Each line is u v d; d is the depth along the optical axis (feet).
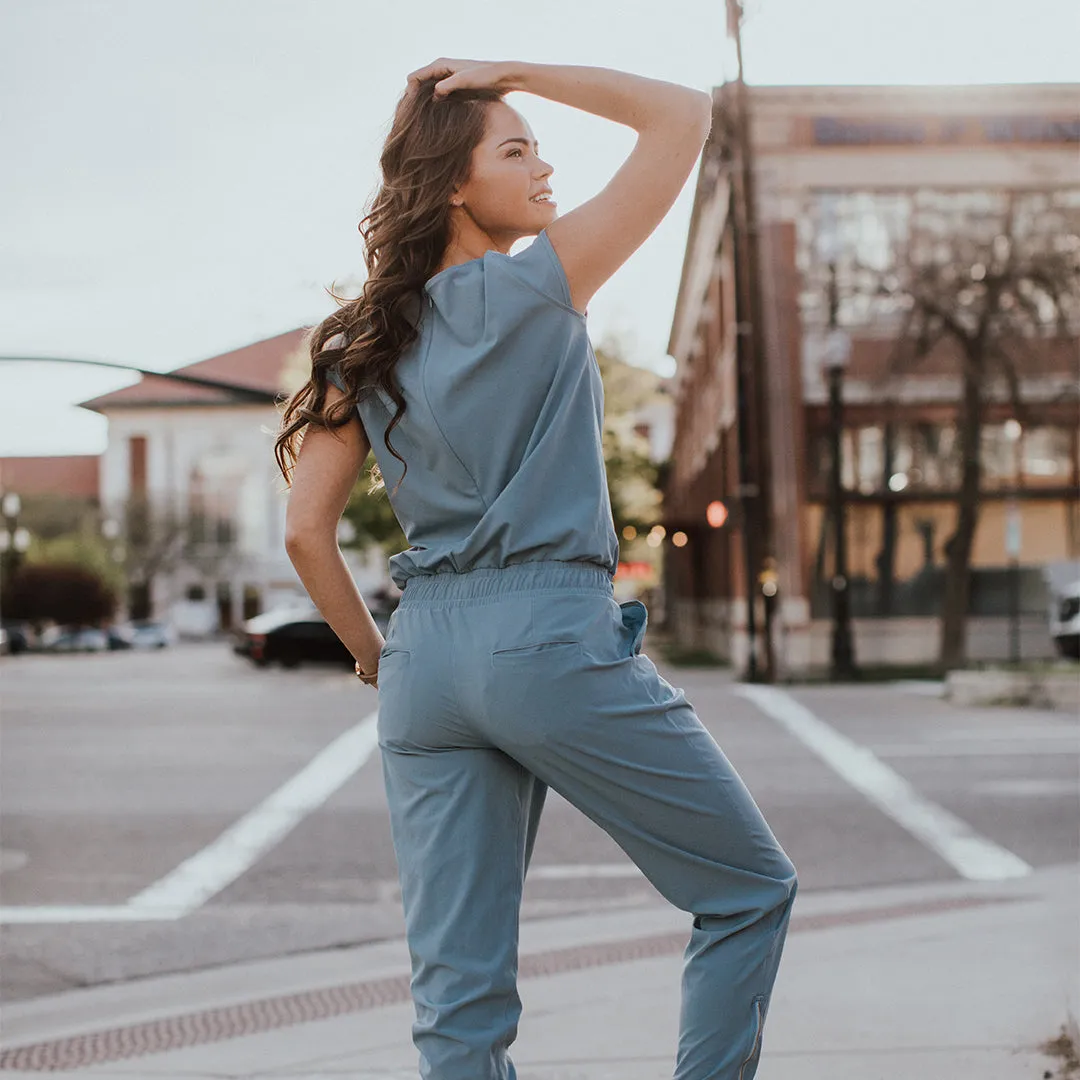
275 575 248.11
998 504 94.02
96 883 25.39
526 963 17.81
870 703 61.57
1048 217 86.38
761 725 51.29
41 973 18.95
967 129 92.68
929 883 24.20
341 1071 12.85
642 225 6.23
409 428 6.35
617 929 20.58
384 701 6.55
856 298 88.84
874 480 93.76
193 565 245.24
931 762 39.88
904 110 93.30
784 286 93.40
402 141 6.56
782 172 93.86
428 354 6.30
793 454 93.09
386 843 29.01
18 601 232.94
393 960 19.30
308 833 30.35
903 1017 13.61
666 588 187.83
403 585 6.65
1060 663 73.46
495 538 6.17
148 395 248.93
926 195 93.30
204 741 49.78
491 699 6.11
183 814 33.12
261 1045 14.06
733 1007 6.31
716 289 114.83
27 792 36.88
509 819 6.48
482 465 6.23
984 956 16.43
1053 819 30.30
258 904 23.49
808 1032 13.12
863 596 93.45
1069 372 89.20
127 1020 15.70
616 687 6.13
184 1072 13.04
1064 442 93.20
